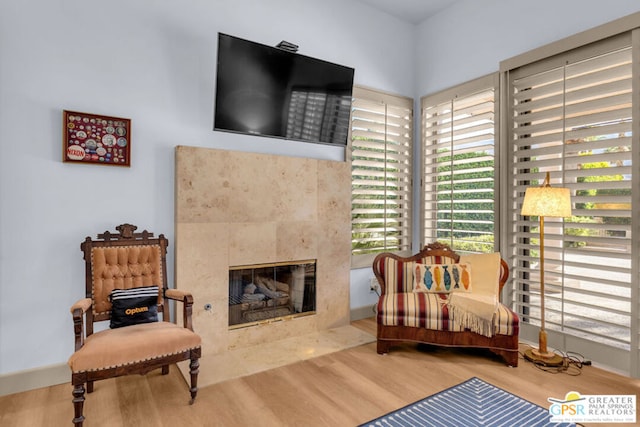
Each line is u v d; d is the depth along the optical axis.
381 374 2.54
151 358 2.00
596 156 2.66
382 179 3.94
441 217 3.92
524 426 1.92
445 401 2.18
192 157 2.77
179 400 2.20
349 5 3.71
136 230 2.66
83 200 2.51
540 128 3.03
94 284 2.34
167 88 2.80
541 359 2.70
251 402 2.17
